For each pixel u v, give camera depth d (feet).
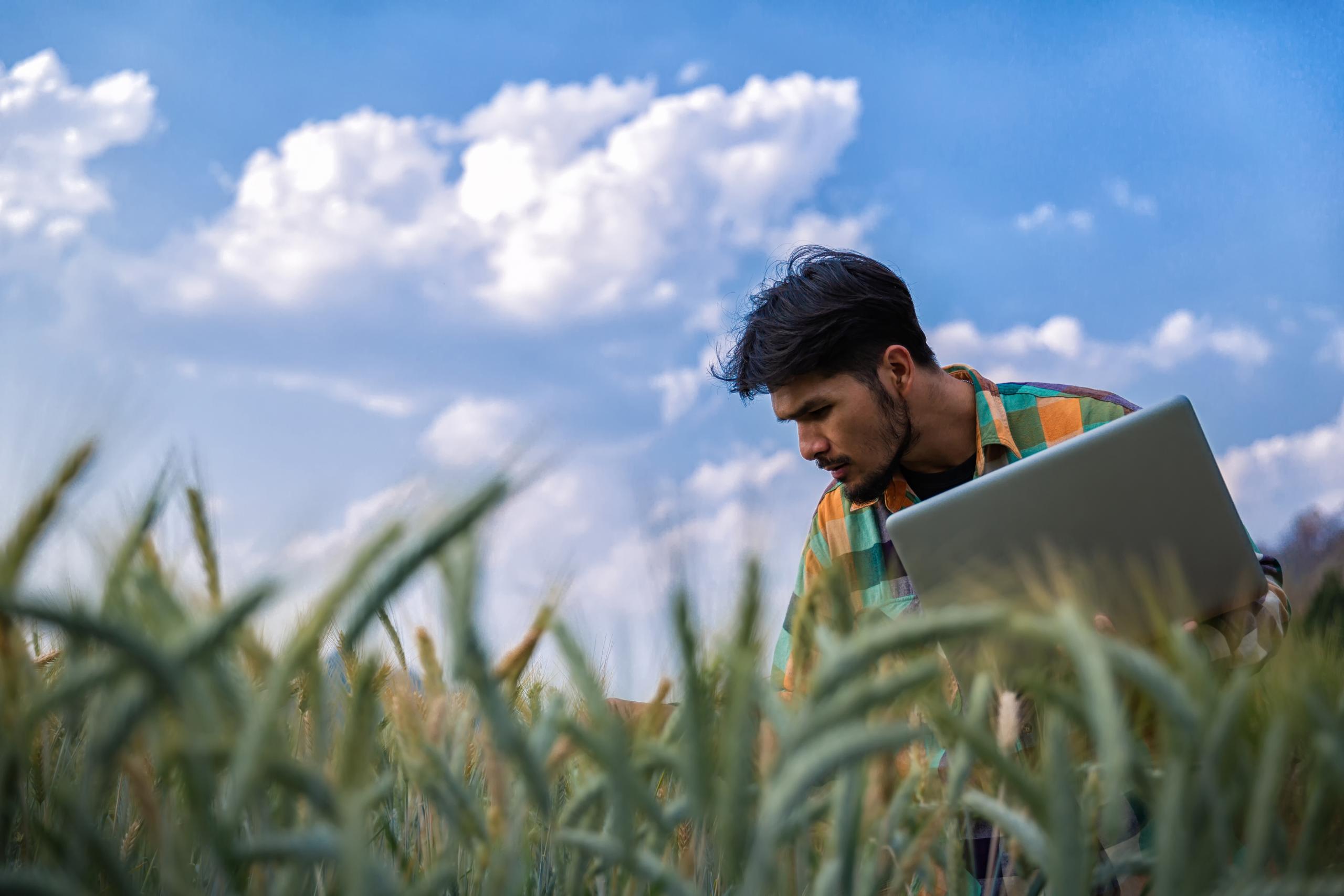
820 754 1.04
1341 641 1.55
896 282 6.25
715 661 1.37
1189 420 3.46
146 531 1.27
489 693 1.16
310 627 1.07
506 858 1.30
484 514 1.11
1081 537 3.46
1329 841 1.28
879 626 1.13
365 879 1.04
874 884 1.31
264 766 1.05
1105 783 1.20
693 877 1.53
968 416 6.33
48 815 1.52
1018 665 1.46
